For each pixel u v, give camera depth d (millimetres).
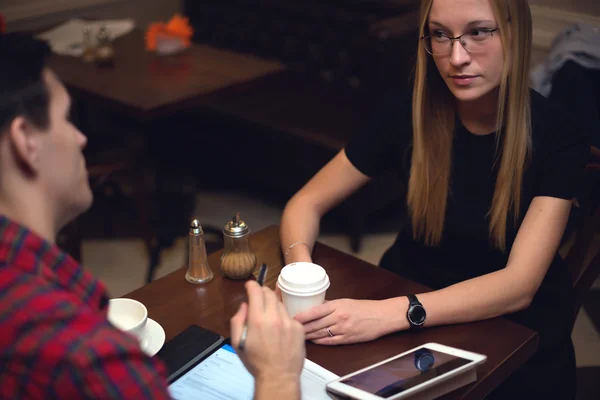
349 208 2885
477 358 1058
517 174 1466
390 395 985
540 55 2984
